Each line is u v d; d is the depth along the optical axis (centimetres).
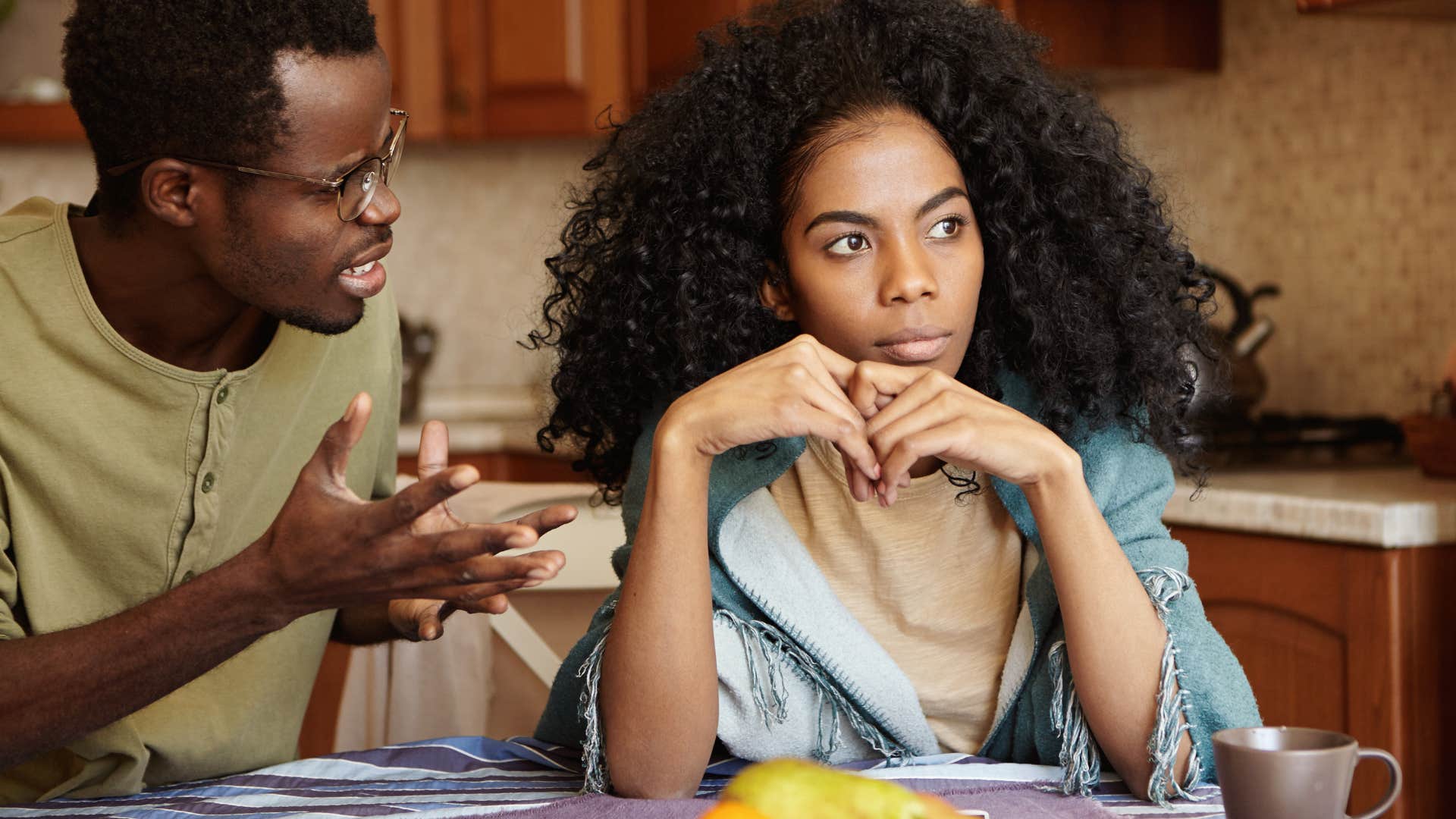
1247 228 259
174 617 84
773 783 60
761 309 107
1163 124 274
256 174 92
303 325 100
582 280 116
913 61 101
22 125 310
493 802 91
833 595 103
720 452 95
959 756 101
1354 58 238
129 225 98
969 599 105
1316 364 247
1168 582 98
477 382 358
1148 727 93
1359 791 170
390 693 148
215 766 114
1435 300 226
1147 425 107
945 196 96
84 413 104
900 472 91
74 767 108
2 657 87
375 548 78
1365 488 181
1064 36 247
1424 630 167
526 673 152
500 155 354
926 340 97
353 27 93
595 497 133
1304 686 177
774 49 106
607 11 309
